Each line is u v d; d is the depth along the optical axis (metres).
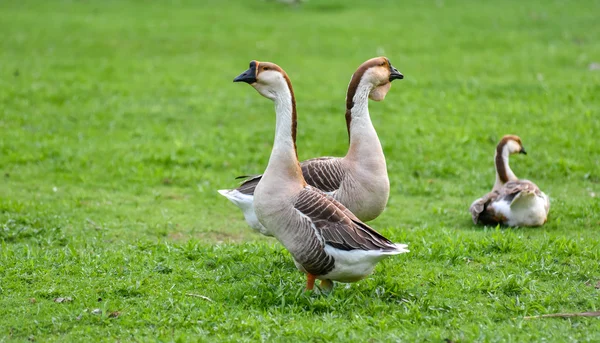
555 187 14.65
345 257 8.20
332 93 22.56
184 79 24.25
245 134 18.52
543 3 37.47
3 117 19.53
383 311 8.23
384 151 17.05
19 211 12.91
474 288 8.95
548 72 23.91
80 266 9.86
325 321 7.95
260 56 27.86
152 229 12.48
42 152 16.95
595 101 20.20
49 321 8.16
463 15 34.94
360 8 38.09
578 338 7.53
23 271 9.65
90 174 15.77
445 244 10.52
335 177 9.89
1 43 28.84
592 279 9.28
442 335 7.62
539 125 18.45
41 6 38.06
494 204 12.29
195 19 35.03
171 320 8.08
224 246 10.86
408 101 21.19
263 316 8.02
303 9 38.22
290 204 8.43
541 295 8.77
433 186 14.90
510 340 7.37
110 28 32.25
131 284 9.16
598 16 33.41
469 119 19.20
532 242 10.74
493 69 24.61
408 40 29.88
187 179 15.55
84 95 21.97
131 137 18.45
